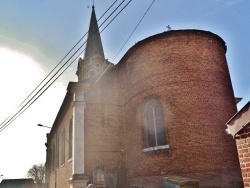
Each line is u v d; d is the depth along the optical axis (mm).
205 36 14195
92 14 32406
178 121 12484
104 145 14484
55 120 22750
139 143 13625
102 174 13641
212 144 12070
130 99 14922
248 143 3592
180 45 13719
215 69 13719
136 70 14773
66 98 16891
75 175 13008
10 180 69250
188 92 12867
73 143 13781
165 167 12125
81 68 30109
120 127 15219
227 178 11680
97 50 30234
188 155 11891
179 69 13273
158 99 13430
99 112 15094
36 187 70438
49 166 28984
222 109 13000
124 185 13883
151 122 13531
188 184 9344
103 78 16000
